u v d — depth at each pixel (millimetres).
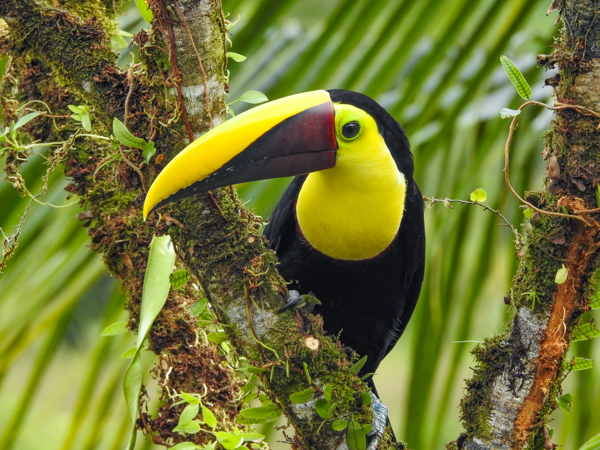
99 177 4750
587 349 6645
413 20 6242
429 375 6793
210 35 4156
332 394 4238
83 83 4664
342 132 5121
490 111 6574
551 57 4379
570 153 4301
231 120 4570
